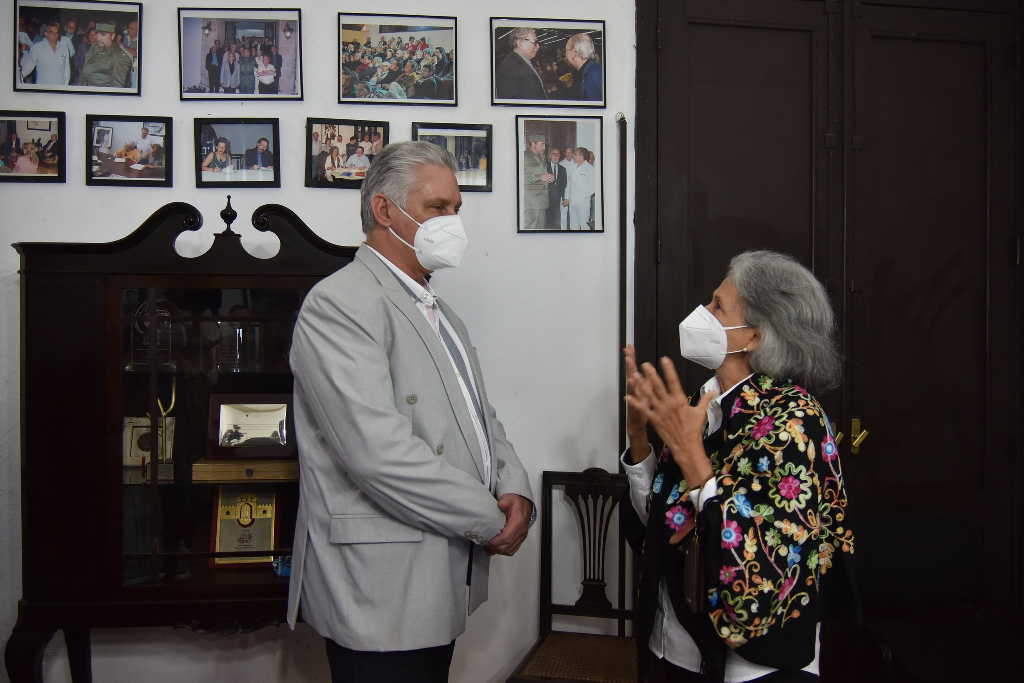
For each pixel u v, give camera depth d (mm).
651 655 1438
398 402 1529
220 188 2316
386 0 2369
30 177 2266
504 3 2404
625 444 2404
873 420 2514
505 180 2406
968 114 2549
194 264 1921
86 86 2285
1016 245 2537
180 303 1945
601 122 2430
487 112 2400
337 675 1540
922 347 2525
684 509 1325
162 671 2287
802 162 2504
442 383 1580
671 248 2451
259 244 2320
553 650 2154
